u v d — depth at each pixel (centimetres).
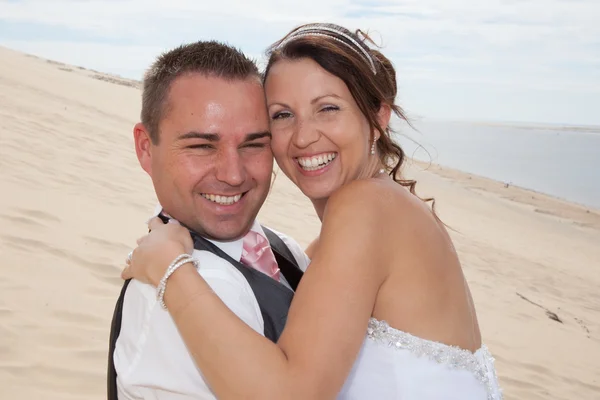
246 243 214
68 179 862
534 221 2133
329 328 175
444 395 191
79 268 537
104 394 367
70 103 1716
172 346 177
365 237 187
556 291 1174
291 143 219
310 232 1039
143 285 186
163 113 196
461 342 202
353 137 217
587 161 5069
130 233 679
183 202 201
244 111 197
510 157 5053
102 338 428
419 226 200
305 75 212
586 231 2134
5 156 879
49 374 375
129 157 1168
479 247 1405
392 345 192
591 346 830
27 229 593
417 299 194
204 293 174
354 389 194
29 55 4422
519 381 630
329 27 221
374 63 221
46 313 443
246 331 169
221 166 196
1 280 473
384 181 205
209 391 178
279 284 199
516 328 832
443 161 4094
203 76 195
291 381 166
